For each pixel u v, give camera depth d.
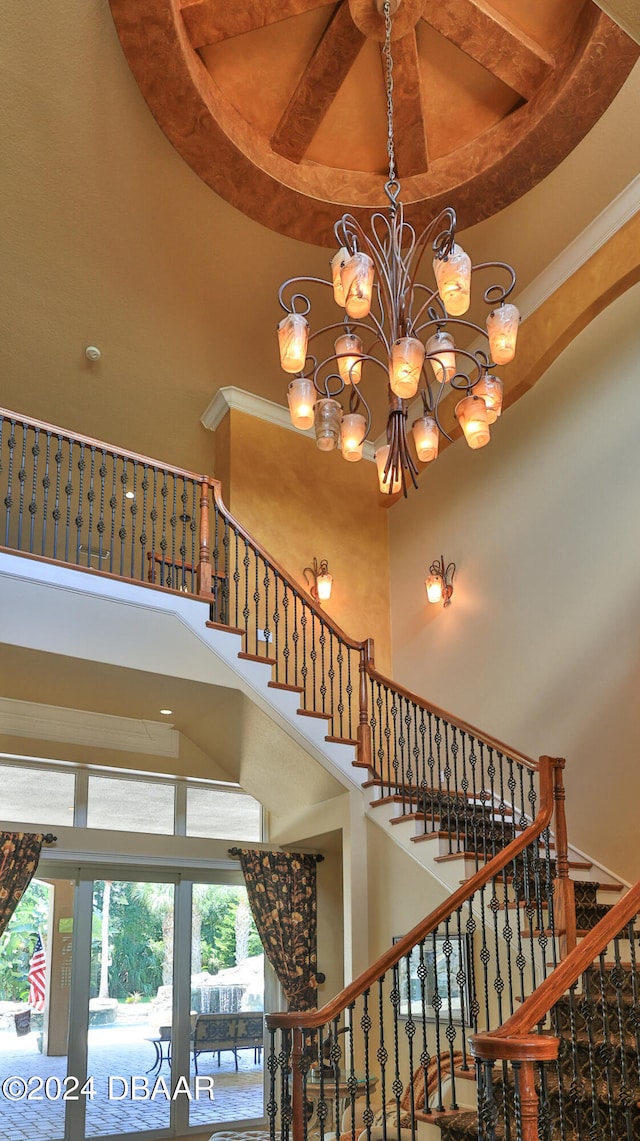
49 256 7.02
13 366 8.01
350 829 6.59
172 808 8.39
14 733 7.54
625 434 6.82
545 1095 3.09
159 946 7.97
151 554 6.58
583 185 6.52
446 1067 4.74
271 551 8.51
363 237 4.66
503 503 7.92
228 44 5.68
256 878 8.21
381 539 9.38
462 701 7.93
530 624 7.38
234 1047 8.05
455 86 6.04
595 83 5.59
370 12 5.40
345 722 8.22
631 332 6.93
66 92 5.73
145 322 7.78
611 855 6.28
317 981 8.27
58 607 5.83
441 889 5.86
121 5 5.09
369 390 8.62
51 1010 7.36
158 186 6.47
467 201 6.36
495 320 4.44
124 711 7.04
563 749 6.83
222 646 6.48
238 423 8.70
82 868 7.77
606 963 4.70
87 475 9.11
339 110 6.12
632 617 6.48
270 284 7.43
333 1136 5.57
